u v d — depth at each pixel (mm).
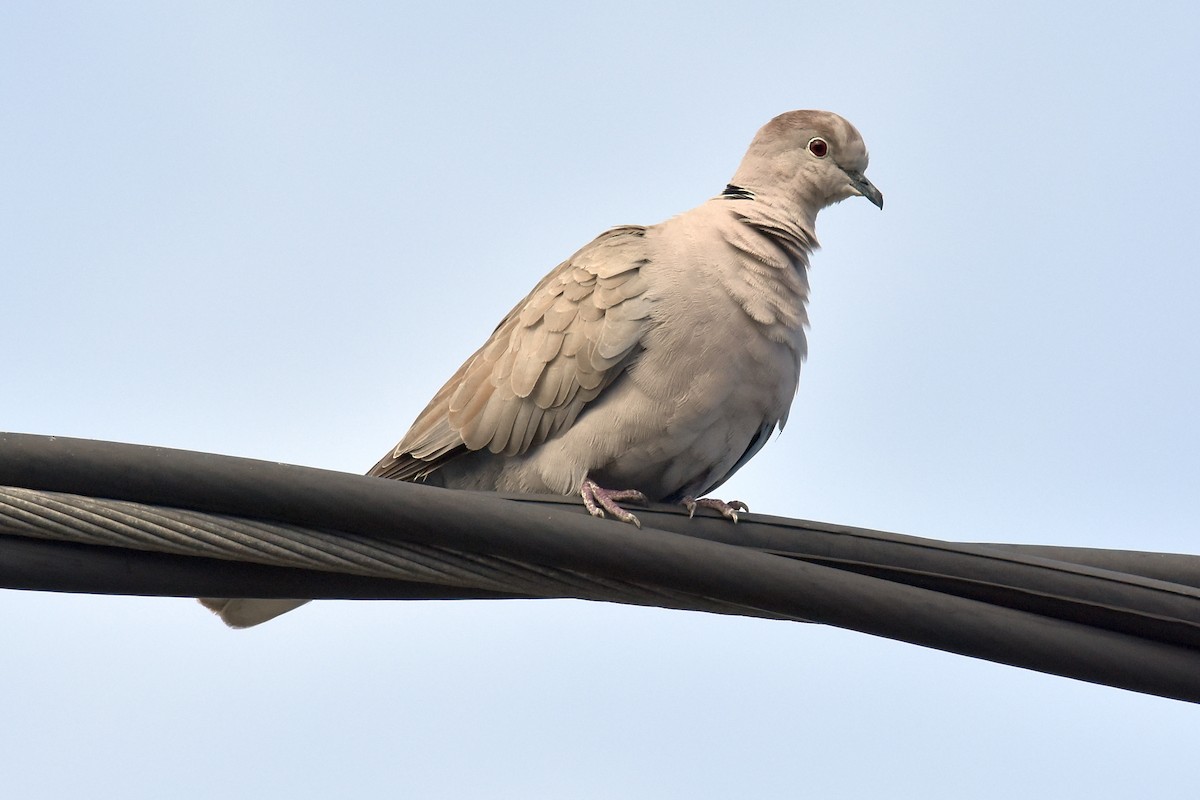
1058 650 9766
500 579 9633
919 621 9625
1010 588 9969
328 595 9812
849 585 9586
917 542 10102
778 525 10359
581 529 9453
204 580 9461
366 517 9258
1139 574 10656
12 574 9125
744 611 10055
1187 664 9852
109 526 9102
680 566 9508
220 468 9102
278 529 9312
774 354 12375
